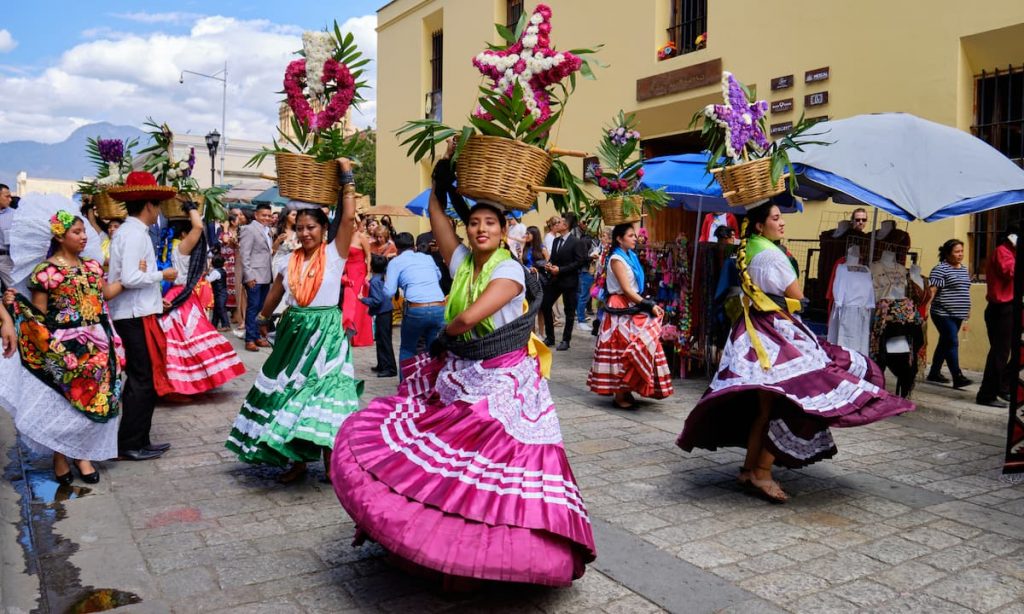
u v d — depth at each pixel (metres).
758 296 4.50
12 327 4.50
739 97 4.69
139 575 3.50
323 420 4.56
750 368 4.45
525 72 3.30
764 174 4.53
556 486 3.11
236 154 38.62
